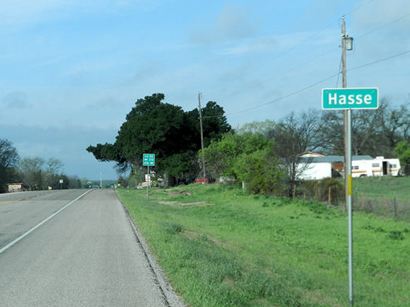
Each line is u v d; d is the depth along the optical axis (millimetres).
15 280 10906
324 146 96000
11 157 130250
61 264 12961
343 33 31094
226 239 20125
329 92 8414
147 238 17688
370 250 17969
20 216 29750
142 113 95062
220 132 88250
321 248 18500
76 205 40781
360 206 29797
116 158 96375
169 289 9859
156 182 90312
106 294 9492
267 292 9641
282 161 40312
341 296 11328
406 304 11211
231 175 54938
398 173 88750
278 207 32562
